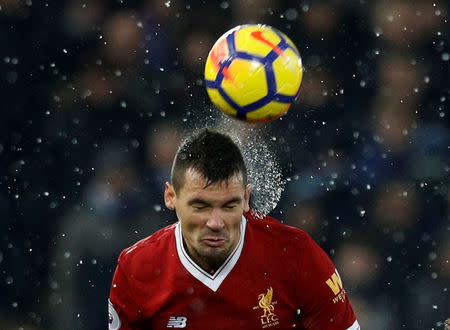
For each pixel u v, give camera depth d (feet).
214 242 37.29
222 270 39.83
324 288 39.93
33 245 78.33
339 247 80.23
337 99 86.22
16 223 79.20
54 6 86.28
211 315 40.57
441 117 86.12
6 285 76.33
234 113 36.86
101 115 84.94
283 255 39.86
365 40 87.40
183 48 87.45
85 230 77.56
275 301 40.22
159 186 81.41
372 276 78.95
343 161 83.46
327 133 84.38
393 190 82.48
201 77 87.25
